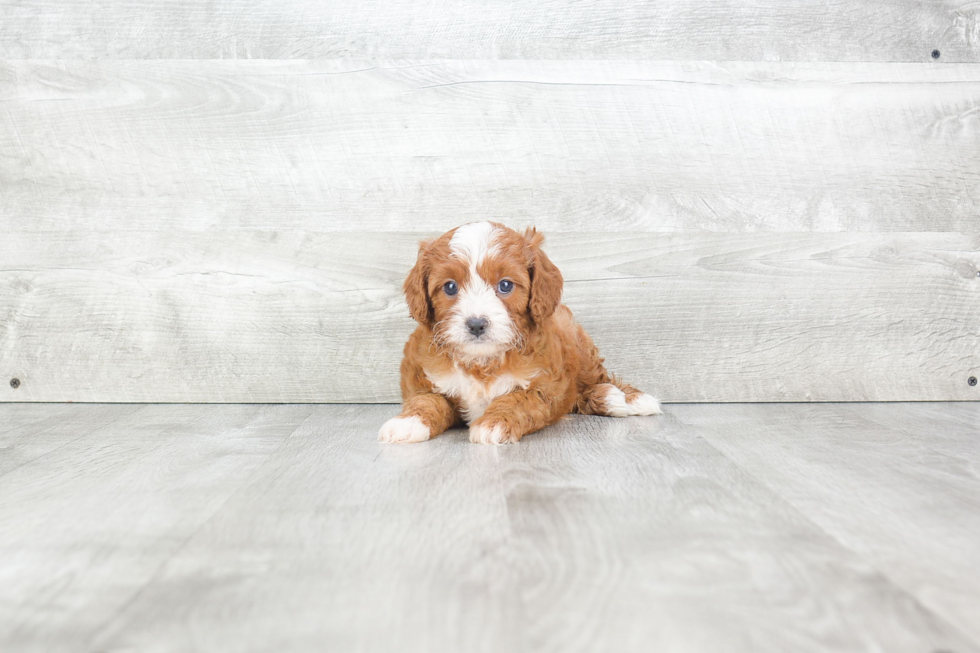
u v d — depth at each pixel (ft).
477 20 9.52
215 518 5.09
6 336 9.82
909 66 9.66
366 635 3.48
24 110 9.61
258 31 9.52
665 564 4.25
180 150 9.65
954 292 9.79
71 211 9.73
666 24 9.55
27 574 4.20
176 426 8.30
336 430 8.07
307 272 9.74
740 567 4.21
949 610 3.71
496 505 5.31
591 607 3.73
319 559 4.36
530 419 7.59
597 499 5.44
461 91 9.56
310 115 9.59
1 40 9.52
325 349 9.81
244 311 9.77
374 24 9.51
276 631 3.53
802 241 9.72
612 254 9.70
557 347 8.06
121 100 9.61
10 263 9.77
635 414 8.86
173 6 9.50
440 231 9.70
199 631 3.54
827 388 9.84
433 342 7.88
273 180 9.68
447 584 4.00
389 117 9.60
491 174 9.64
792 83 9.64
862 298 9.77
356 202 9.67
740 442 7.34
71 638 3.49
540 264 7.76
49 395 9.86
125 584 4.06
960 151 9.71
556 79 9.56
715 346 9.78
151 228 9.72
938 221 9.78
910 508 5.24
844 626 3.55
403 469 6.32
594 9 9.51
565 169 9.64
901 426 8.16
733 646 3.37
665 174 9.67
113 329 9.82
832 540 4.62
